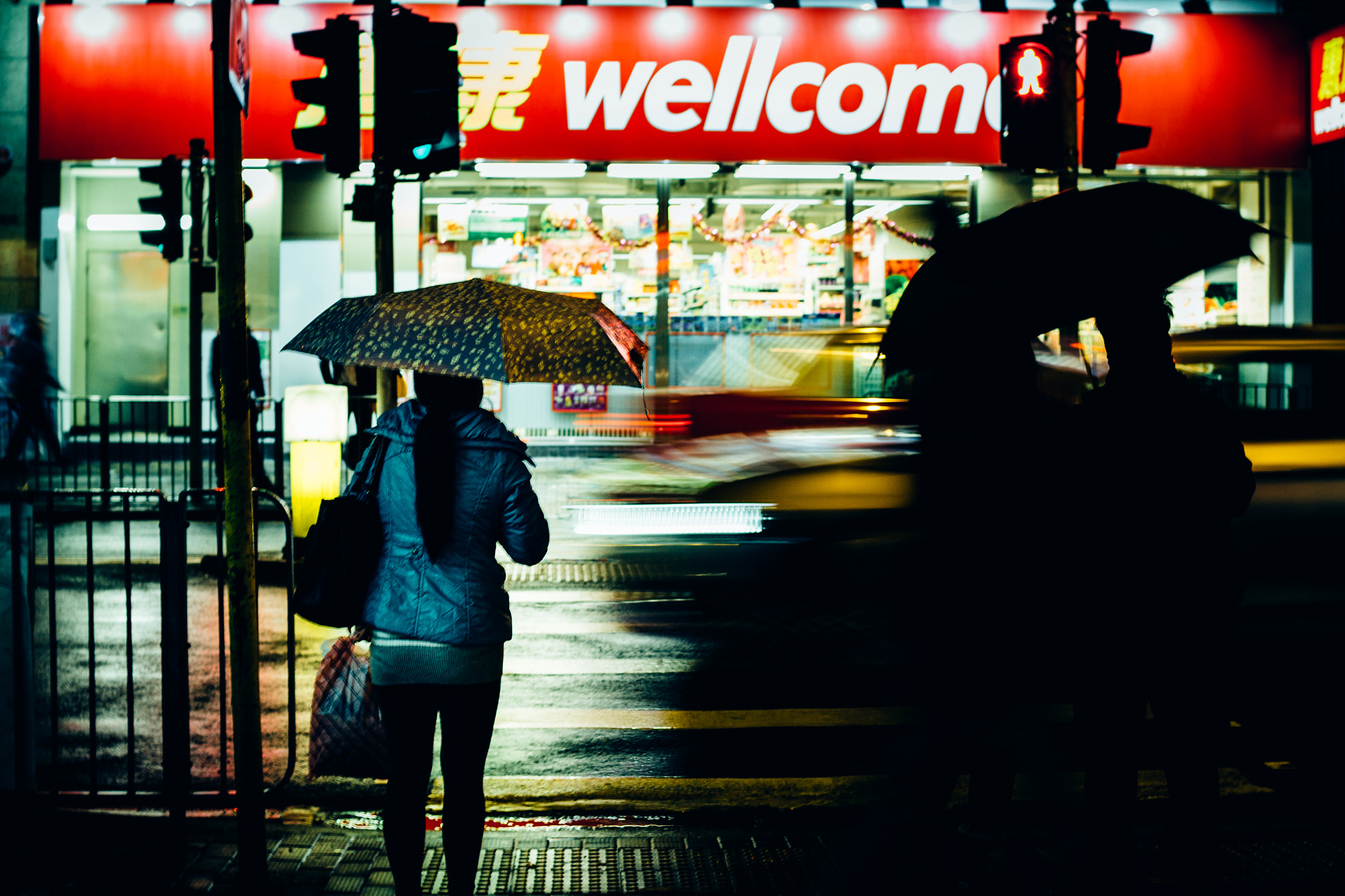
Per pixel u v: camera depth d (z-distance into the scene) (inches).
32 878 153.5
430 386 137.8
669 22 712.4
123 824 172.9
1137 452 133.6
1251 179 780.6
